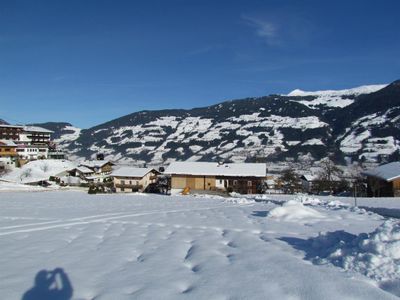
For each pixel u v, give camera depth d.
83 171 88.06
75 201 27.06
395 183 43.09
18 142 103.69
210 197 35.34
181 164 58.03
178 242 8.28
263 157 122.12
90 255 7.20
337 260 5.73
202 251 7.09
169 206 20.50
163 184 70.12
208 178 54.97
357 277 5.01
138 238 9.02
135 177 70.44
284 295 4.57
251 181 54.69
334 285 4.76
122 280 5.50
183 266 6.18
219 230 9.90
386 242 5.59
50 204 23.25
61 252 7.54
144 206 20.73
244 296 4.61
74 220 13.02
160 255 7.00
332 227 9.67
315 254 6.38
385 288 4.66
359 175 63.38
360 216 11.83
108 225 11.62
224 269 5.78
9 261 6.83
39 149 105.94
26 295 5.02
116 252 7.40
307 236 8.37
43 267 6.35
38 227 11.38
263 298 4.52
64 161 100.94
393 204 23.86
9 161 91.88
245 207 18.17
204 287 5.00
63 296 4.96
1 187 54.84
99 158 118.69
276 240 7.91
